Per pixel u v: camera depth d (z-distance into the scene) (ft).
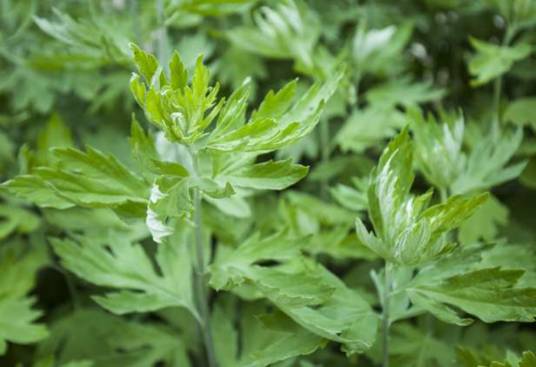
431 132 2.91
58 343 3.32
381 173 2.54
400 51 3.88
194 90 2.47
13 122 3.72
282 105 2.60
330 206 3.27
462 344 3.19
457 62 4.09
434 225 2.52
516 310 2.56
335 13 3.85
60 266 3.41
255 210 3.42
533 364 2.54
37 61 3.45
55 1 3.69
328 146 3.57
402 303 2.77
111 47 3.01
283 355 2.62
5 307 3.12
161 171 2.57
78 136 3.79
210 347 2.97
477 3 3.78
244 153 2.61
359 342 2.58
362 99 3.92
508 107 3.50
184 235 2.97
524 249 2.92
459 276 2.62
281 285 2.66
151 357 3.14
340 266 3.59
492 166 2.98
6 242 3.49
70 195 2.58
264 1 3.83
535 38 3.70
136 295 2.84
